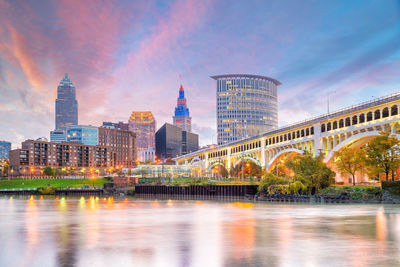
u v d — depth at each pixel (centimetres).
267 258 2581
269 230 4053
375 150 8850
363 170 9838
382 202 8050
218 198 12912
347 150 10225
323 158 11438
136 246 3092
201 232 3956
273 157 16825
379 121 10681
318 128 13450
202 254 2738
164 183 17312
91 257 2658
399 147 9144
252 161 19425
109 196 16988
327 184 10006
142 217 5878
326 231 3891
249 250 2878
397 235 3581
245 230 4081
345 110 12206
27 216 6212
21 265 2441
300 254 2705
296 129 15025
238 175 19338
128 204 10125
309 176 10156
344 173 10338
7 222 5166
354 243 3145
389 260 2492
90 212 7094
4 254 2792
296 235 3641
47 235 3791
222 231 4022
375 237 3462
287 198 9988
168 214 6450
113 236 3684
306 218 5300
